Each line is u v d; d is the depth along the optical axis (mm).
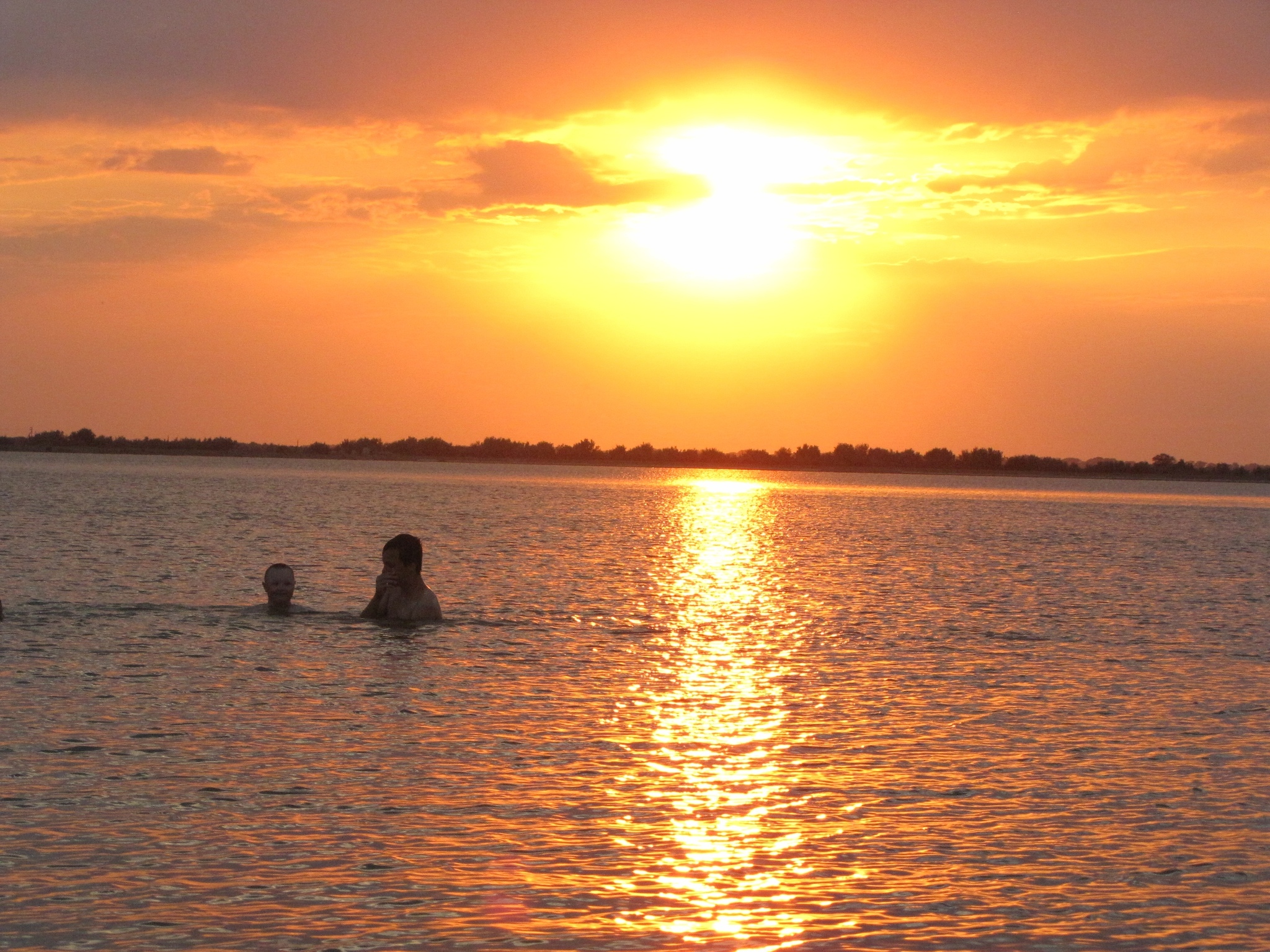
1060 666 22219
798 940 9477
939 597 34938
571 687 19172
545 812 12398
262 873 10539
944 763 14719
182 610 26250
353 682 18922
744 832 11938
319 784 13156
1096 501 161875
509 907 9945
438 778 13523
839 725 16797
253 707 16859
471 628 25281
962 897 10375
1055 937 9617
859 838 11812
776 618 29203
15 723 15383
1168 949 9438
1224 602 34562
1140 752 15375
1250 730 16766
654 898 10219
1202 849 11633
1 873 10359
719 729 16391
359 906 9891
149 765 13664
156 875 10430
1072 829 12188
